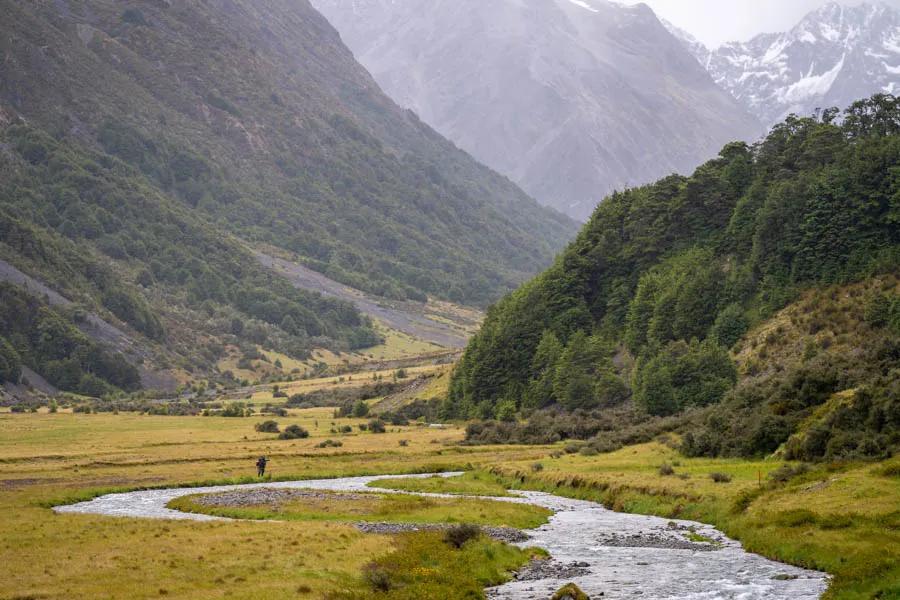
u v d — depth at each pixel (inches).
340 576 1670.8
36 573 1668.3
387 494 3289.9
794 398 3612.2
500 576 1782.7
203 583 1582.2
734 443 3599.9
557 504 3169.3
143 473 4163.4
